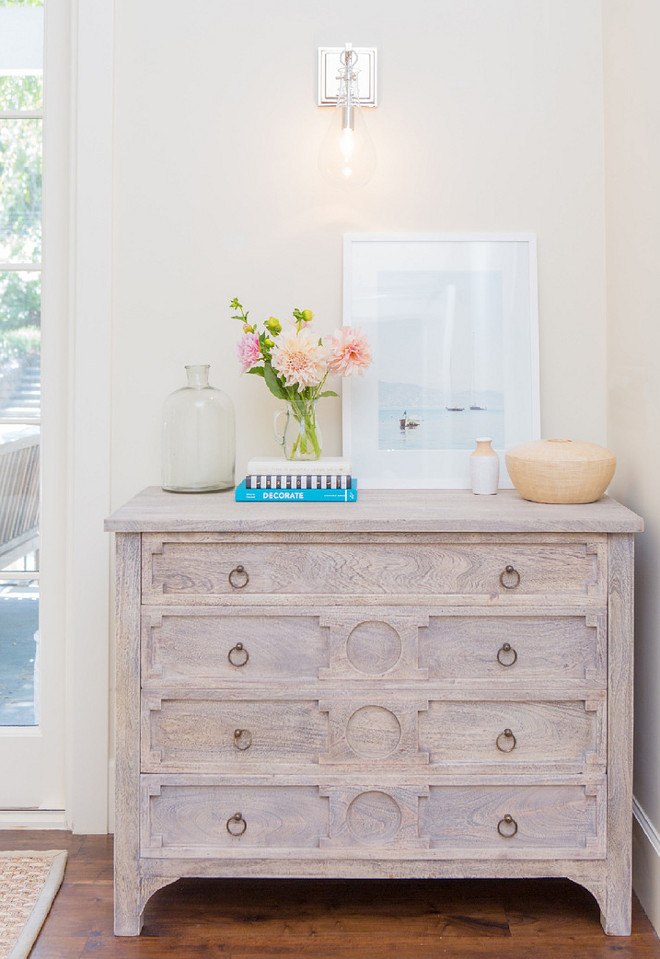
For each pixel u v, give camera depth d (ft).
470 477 6.78
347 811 5.74
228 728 5.71
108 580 7.04
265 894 6.29
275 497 6.20
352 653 5.68
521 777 5.70
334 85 6.91
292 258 7.03
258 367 6.51
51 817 7.21
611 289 6.89
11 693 7.43
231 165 6.99
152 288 7.03
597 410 7.09
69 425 7.13
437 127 6.98
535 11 6.97
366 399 6.97
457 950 5.57
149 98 6.96
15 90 7.28
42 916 5.82
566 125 7.00
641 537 6.32
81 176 6.93
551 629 5.67
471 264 6.98
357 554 5.65
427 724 5.70
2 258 7.34
